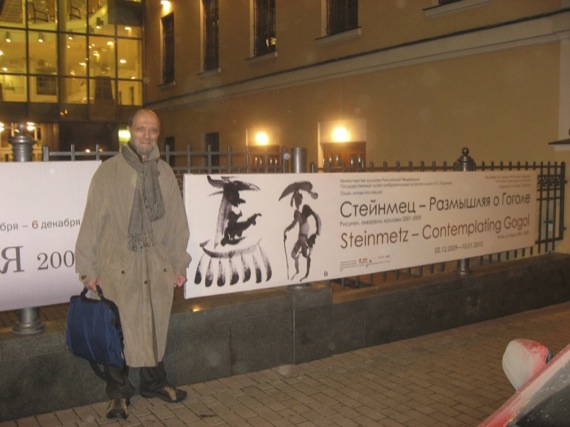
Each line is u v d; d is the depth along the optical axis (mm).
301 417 4297
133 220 3990
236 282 4902
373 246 5707
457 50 9461
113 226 4016
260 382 4883
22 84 19984
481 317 6699
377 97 11109
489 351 5742
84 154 4418
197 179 4664
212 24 16578
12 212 4094
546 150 8352
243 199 4887
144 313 4016
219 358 4898
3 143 19500
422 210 6062
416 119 10352
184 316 4707
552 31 8094
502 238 6918
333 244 5418
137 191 4008
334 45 12023
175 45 18391
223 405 4453
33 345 4145
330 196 5363
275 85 13742
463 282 6477
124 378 4223
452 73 9680
